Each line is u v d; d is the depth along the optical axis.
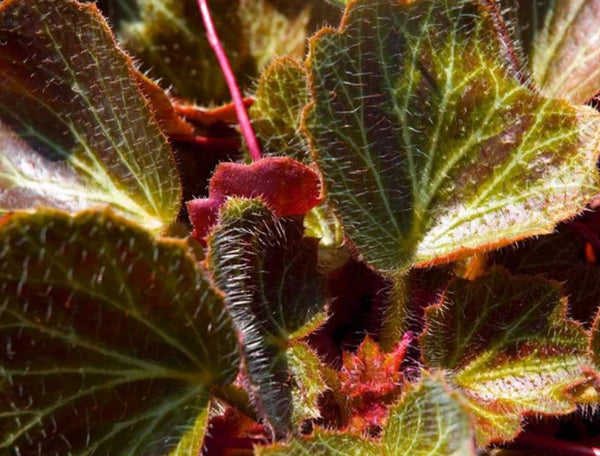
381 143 0.29
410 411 0.26
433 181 0.29
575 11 0.33
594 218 0.32
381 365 0.28
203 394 0.26
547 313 0.28
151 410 0.26
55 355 0.26
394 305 0.29
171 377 0.26
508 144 0.29
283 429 0.26
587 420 0.30
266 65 0.34
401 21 0.28
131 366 0.26
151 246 0.25
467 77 0.29
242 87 0.34
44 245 0.25
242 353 0.25
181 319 0.26
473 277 0.30
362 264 0.31
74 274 0.25
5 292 0.25
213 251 0.27
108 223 0.25
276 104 0.31
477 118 0.29
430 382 0.25
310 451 0.26
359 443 0.26
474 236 0.28
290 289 0.28
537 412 0.28
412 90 0.29
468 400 0.28
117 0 0.34
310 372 0.27
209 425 0.27
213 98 0.34
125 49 0.34
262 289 0.28
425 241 0.29
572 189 0.28
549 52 0.33
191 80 0.34
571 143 0.28
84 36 0.29
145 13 0.34
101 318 0.26
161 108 0.32
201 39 0.34
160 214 0.29
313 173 0.29
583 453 0.28
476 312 0.28
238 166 0.29
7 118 0.29
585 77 0.32
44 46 0.29
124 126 0.29
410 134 0.29
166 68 0.34
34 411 0.26
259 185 0.29
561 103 0.29
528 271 0.30
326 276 0.29
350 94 0.28
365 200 0.28
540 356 0.28
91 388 0.26
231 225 0.27
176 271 0.25
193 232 0.29
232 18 0.34
